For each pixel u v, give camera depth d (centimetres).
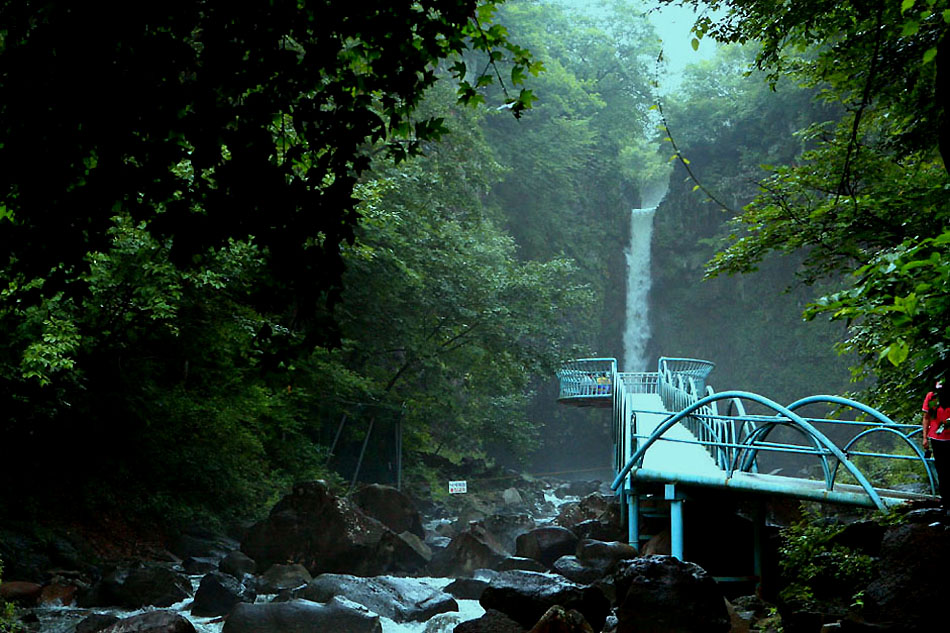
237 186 424
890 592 686
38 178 411
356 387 2956
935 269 518
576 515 2072
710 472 1267
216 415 2242
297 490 1833
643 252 6806
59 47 387
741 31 1199
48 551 1634
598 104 6462
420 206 3086
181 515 2020
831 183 1293
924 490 1675
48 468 1861
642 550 1465
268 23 429
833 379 5816
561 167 6106
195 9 420
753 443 1191
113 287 1516
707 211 6525
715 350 6431
